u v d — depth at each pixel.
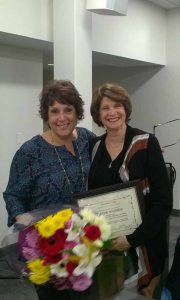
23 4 3.30
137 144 1.57
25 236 1.00
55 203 1.54
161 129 5.69
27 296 2.87
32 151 1.57
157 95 5.69
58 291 0.98
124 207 1.41
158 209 1.51
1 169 3.75
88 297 0.98
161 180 1.55
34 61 4.05
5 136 3.77
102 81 6.18
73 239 0.95
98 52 4.20
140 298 1.09
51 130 1.62
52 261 0.94
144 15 4.97
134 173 1.54
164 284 1.57
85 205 1.35
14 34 3.24
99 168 1.63
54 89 1.53
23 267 0.98
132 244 1.38
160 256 1.59
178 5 5.25
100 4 3.37
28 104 4.00
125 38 4.62
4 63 3.73
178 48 5.44
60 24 3.52
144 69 5.77
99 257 0.98
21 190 1.57
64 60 3.54
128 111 1.63
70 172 1.61
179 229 4.71
